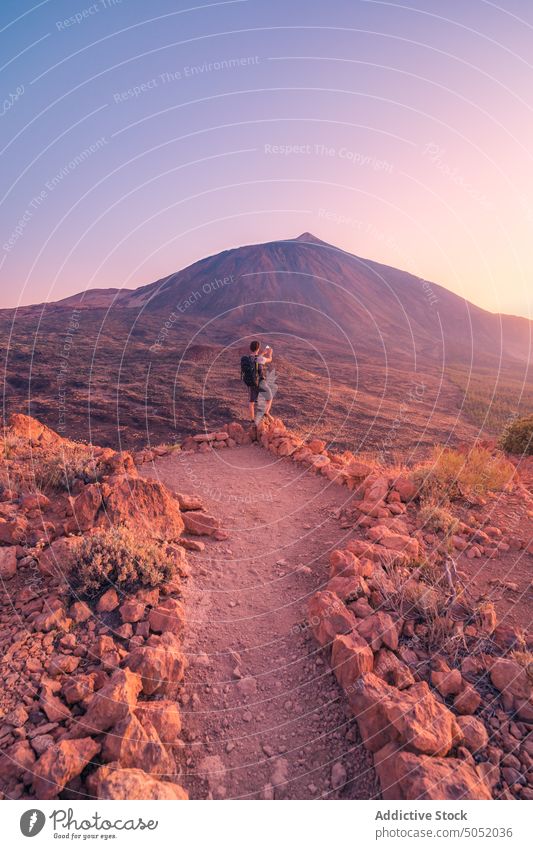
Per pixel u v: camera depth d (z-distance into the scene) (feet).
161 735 8.50
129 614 11.27
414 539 14.42
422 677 9.62
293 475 23.90
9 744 7.77
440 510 16.42
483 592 12.41
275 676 10.39
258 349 30.14
